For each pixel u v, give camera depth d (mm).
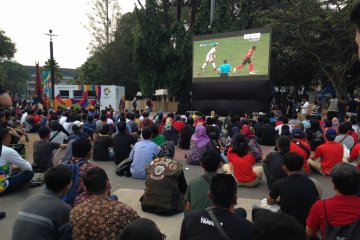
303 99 26328
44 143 7621
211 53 20328
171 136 12578
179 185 5590
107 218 2857
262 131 12852
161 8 33812
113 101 30438
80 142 4625
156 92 32594
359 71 27172
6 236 4711
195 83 21203
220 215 2604
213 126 10367
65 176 3150
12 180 6535
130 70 43750
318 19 22531
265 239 1397
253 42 18469
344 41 23422
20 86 93188
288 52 26500
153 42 31328
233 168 7250
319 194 4012
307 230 2992
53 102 27766
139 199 6207
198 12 30797
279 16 24031
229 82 19562
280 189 3844
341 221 2711
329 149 7863
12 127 10070
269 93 18109
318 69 29344
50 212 2982
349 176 2746
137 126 12117
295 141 7668
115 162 8984
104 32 40156
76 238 2867
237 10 31797
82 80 47219
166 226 5023
